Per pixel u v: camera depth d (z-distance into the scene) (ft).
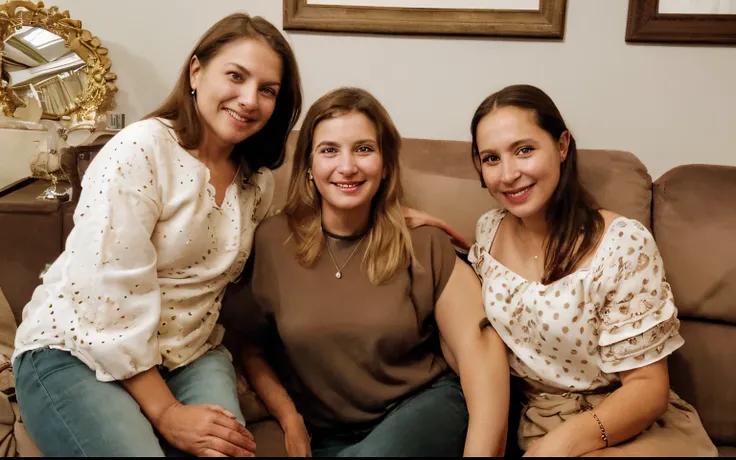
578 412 3.76
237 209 3.98
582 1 5.41
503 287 3.93
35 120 5.68
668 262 4.57
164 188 3.62
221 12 5.72
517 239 4.12
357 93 3.97
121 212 3.38
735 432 4.36
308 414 4.10
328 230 4.14
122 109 5.91
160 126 3.75
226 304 4.22
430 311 4.07
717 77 5.41
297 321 3.88
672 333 3.61
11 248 4.73
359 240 4.10
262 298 4.09
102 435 3.11
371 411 3.93
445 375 4.16
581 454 3.34
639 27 5.35
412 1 5.53
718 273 4.43
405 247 4.03
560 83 5.56
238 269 4.08
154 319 3.46
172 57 5.81
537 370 3.91
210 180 3.94
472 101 5.67
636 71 5.48
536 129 3.74
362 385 3.88
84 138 5.38
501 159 3.81
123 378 3.37
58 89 5.71
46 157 5.34
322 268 4.04
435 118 5.74
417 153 4.94
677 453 3.48
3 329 4.62
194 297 3.80
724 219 4.52
